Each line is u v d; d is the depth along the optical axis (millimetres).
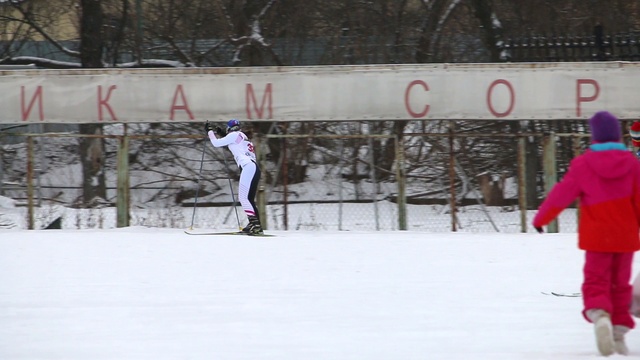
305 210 69562
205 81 56344
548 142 55938
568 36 72750
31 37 86625
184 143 79562
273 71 56062
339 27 79062
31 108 56938
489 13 74938
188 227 60594
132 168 79250
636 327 25109
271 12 79625
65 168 81375
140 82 56656
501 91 55188
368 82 55688
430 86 55469
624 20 76062
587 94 54906
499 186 70250
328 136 56375
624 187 20516
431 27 76875
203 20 81562
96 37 79500
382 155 75250
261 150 56969
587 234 20609
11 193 78812
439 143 74500
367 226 63750
